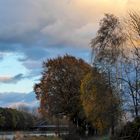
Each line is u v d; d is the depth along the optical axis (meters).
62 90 85.12
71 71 85.38
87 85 59.97
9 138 68.12
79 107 81.44
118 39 57.88
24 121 157.50
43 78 87.38
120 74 54.09
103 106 55.44
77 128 80.19
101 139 59.00
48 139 67.06
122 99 51.25
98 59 58.31
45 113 86.56
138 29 48.78
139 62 50.84
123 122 51.81
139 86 47.88
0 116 147.62
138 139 41.06
